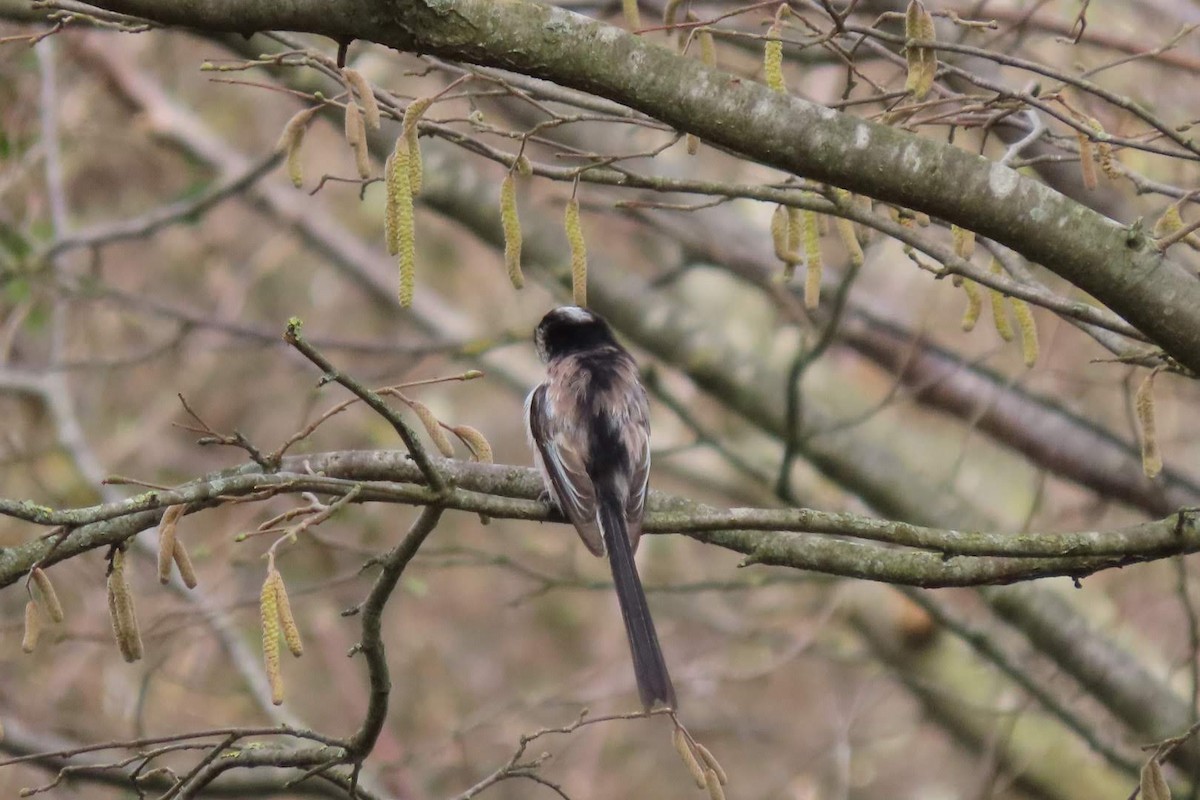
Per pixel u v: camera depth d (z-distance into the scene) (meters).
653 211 14.55
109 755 12.41
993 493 16.12
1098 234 6.52
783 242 7.59
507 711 14.62
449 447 6.37
